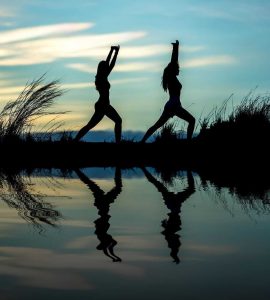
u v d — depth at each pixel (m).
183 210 4.34
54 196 5.47
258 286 2.22
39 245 3.05
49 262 2.65
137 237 3.25
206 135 11.44
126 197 5.25
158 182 6.68
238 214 4.09
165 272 2.45
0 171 8.78
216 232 3.38
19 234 3.39
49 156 10.89
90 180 7.12
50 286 2.26
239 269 2.48
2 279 2.37
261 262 2.60
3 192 5.88
